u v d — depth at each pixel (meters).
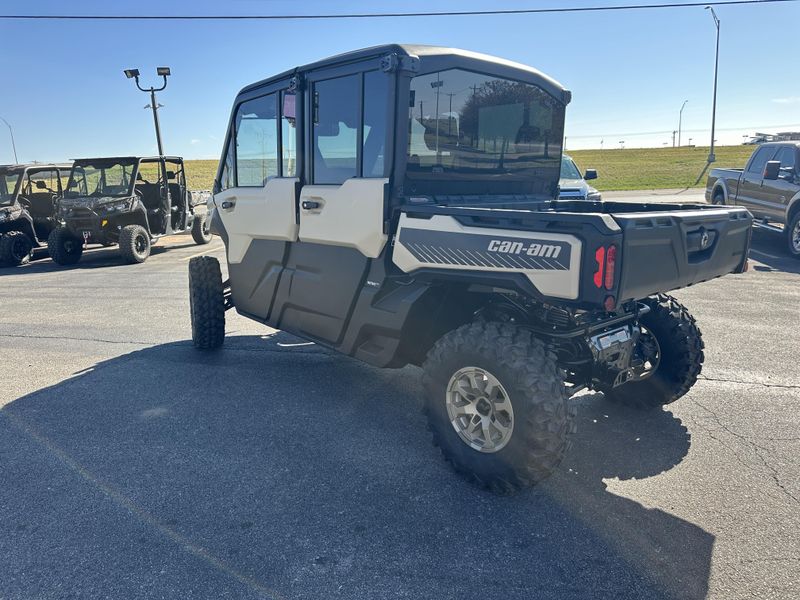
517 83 4.40
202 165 66.50
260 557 2.81
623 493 3.32
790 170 11.30
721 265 3.67
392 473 3.58
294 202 4.43
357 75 3.84
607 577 2.65
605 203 4.64
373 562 2.77
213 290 5.87
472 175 4.20
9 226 13.55
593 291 2.80
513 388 3.06
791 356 5.56
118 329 7.10
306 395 4.85
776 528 2.98
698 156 59.16
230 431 4.19
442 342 3.43
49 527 3.07
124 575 2.70
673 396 4.23
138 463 3.74
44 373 5.50
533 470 3.09
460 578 2.66
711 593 2.54
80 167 13.78
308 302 4.54
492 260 3.16
